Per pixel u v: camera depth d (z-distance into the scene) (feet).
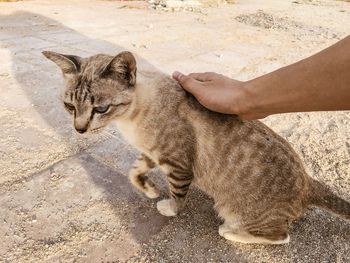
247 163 1.21
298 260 1.20
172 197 1.36
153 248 1.21
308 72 0.96
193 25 4.41
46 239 1.21
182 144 1.25
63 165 1.58
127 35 3.68
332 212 1.26
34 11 4.45
